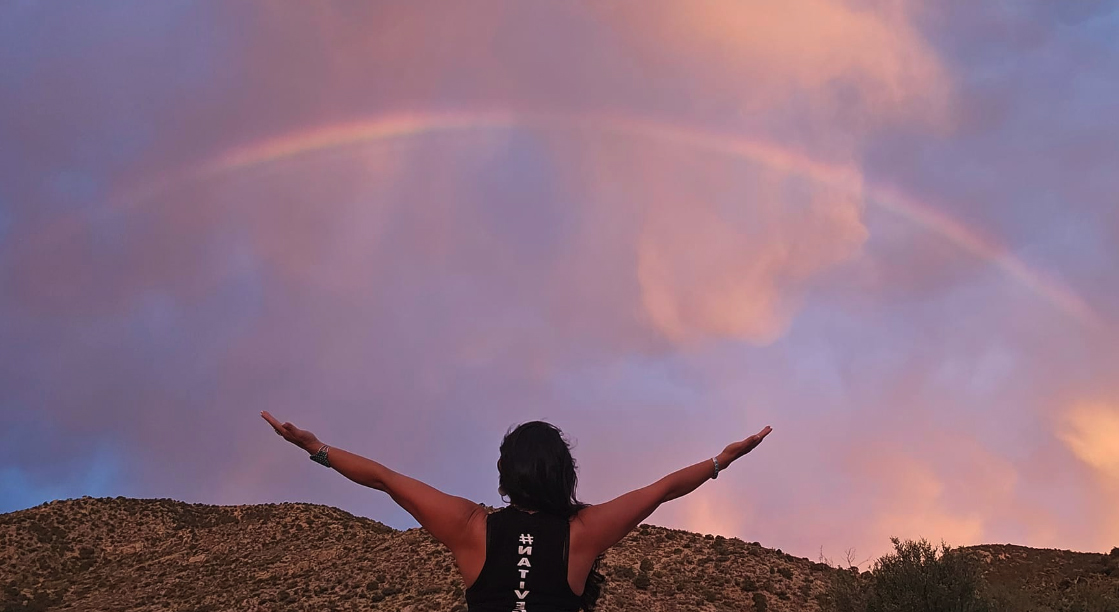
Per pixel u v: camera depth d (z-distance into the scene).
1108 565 32.88
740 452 3.93
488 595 3.49
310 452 3.73
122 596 63.78
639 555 40.00
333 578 49.56
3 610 61.31
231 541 80.62
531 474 3.56
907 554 23.55
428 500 3.62
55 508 92.88
